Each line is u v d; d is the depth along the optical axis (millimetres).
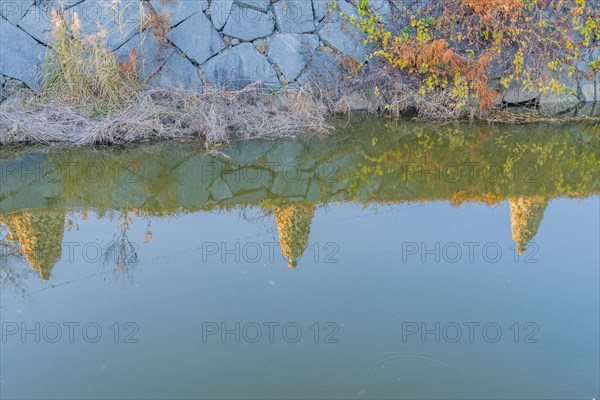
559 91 10477
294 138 9648
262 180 8461
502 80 10438
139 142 9336
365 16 10531
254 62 10312
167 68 10008
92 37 9539
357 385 4797
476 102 10359
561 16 10688
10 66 9656
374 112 10477
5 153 8953
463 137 9797
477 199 7902
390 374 4914
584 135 9922
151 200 7930
